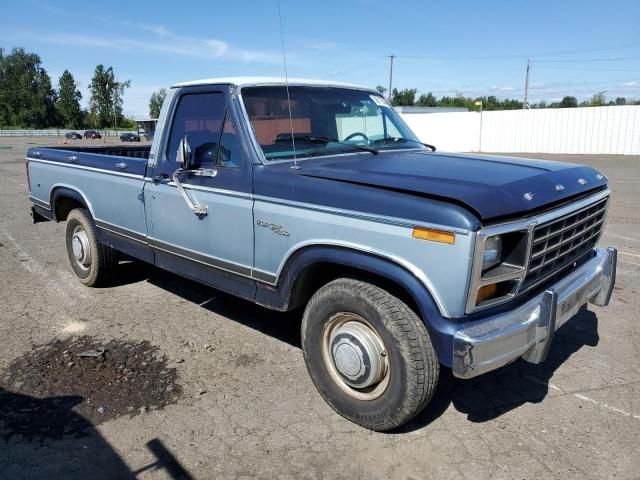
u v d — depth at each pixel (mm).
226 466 2877
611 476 2789
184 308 5117
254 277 3609
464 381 3777
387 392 2980
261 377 3820
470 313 2688
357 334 3049
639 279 5938
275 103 3812
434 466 2873
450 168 3324
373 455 2963
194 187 3908
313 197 3145
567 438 3111
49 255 7043
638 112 25953
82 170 5238
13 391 3604
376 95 4695
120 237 4938
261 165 3488
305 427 3219
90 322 4773
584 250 3654
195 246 4035
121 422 3264
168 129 4215
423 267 2695
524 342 2824
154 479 2775
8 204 11367
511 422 3277
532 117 29391
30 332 4551
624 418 3305
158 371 3895
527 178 3092
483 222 2586
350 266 3033
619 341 4371
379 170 3244
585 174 3617
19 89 105188
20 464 2869
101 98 109500
